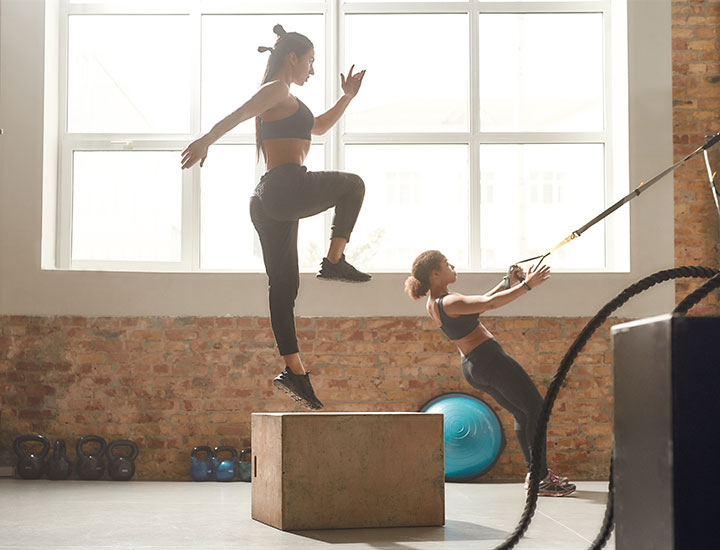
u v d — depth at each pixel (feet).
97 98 23.18
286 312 13.58
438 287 17.75
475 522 13.73
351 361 21.39
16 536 12.41
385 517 13.10
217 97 23.29
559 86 23.06
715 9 21.97
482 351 17.26
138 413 21.35
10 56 21.99
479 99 23.03
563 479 17.62
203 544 11.65
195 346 21.49
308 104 23.11
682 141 21.81
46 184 22.09
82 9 23.15
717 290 21.42
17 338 21.44
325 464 12.93
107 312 21.54
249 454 20.65
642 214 21.65
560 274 21.48
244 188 23.08
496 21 23.17
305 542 11.77
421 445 13.28
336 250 13.32
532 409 17.11
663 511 4.58
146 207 22.98
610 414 21.20
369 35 23.21
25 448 21.30
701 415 4.46
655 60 21.88
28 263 21.63
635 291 7.08
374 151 22.99
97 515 14.66
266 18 23.34
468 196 22.88
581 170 22.89
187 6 23.25
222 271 22.74
